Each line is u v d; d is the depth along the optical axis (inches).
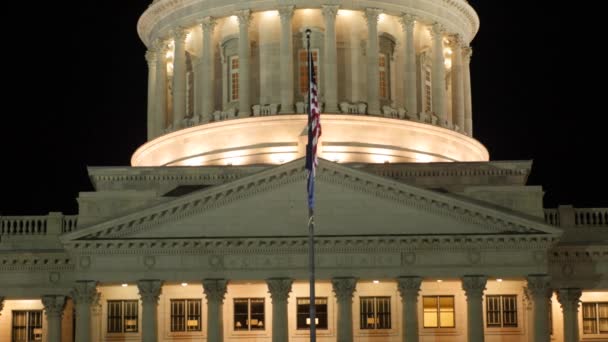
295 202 3912.4
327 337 4065.0
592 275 4160.9
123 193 4143.7
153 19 5275.6
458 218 3890.3
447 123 5073.8
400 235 3868.1
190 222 3902.6
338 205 3909.9
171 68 5265.8
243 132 4835.1
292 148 4785.9
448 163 4544.8
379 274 3885.3
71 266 4202.8
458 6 5221.5
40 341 4266.7
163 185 4539.9
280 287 3875.5
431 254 3897.6
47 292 4188.0
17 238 4249.5
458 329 4089.6
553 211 4249.5
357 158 4766.2
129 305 4099.4
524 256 3885.3
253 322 4084.6
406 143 4869.6
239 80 4936.0
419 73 5128.0
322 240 3873.0
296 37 4987.7
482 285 3870.6
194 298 4109.3
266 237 3875.5
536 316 3858.3
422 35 5152.6
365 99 4938.5
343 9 4982.8
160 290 3885.3
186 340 4079.7
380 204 3905.0
